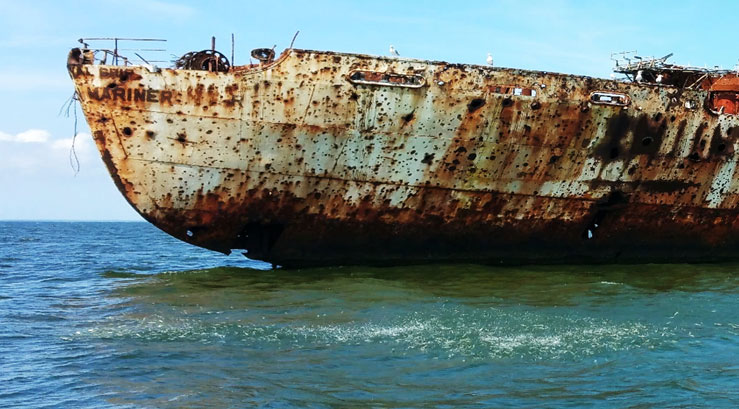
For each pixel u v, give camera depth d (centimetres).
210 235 1584
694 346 1006
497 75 1570
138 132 1465
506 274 1628
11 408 774
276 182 1537
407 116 1534
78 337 1069
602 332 1075
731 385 838
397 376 866
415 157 1575
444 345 995
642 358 945
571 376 870
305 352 963
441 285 1484
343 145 1531
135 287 1527
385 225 1631
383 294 1372
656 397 798
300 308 1244
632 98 1667
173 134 1470
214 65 1495
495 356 946
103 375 877
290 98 1480
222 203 1538
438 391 816
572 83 1619
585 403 780
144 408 765
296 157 1522
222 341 1023
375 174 1573
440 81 1535
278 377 861
